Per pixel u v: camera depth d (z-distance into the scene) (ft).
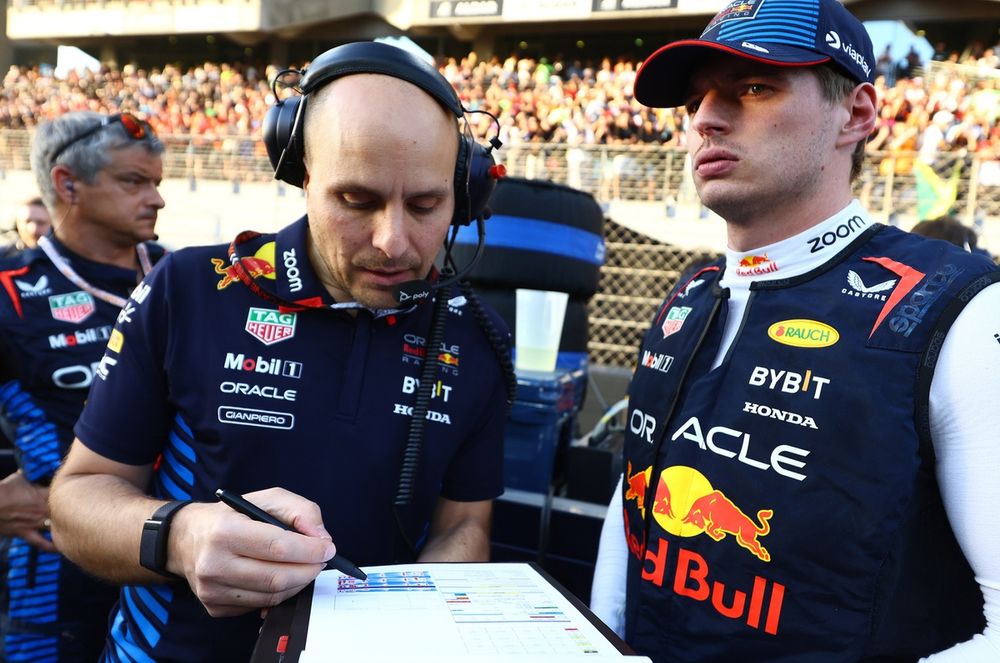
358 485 2.86
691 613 2.77
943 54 34.42
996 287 2.46
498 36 46.09
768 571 2.59
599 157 24.43
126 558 2.46
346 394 2.88
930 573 2.54
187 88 45.21
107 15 49.21
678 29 42.27
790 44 2.66
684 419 2.96
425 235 2.56
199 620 2.78
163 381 2.92
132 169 4.97
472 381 3.18
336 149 2.39
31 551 4.49
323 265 2.91
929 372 2.45
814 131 2.74
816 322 2.71
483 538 3.22
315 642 1.89
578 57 45.78
